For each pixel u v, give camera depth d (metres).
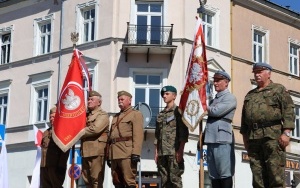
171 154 8.88
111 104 25.06
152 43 25.36
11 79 30.12
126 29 25.77
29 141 28.28
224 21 28.09
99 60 25.88
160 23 26.00
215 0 27.69
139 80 25.52
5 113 30.38
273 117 7.37
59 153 10.56
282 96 7.39
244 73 28.75
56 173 10.52
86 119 9.98
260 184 7.38
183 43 25.59
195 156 24.89
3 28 31.28
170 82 25.31
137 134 9.16
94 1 26.62
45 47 29.11
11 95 30.02
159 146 9.09
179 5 26.00
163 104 25.05
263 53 30.50
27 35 29.95
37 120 28.56
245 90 28.62
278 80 30.78
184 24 25.83
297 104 31.48
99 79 25.73
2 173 13.42
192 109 9.45
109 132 9.61
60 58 27.72
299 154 30.47
